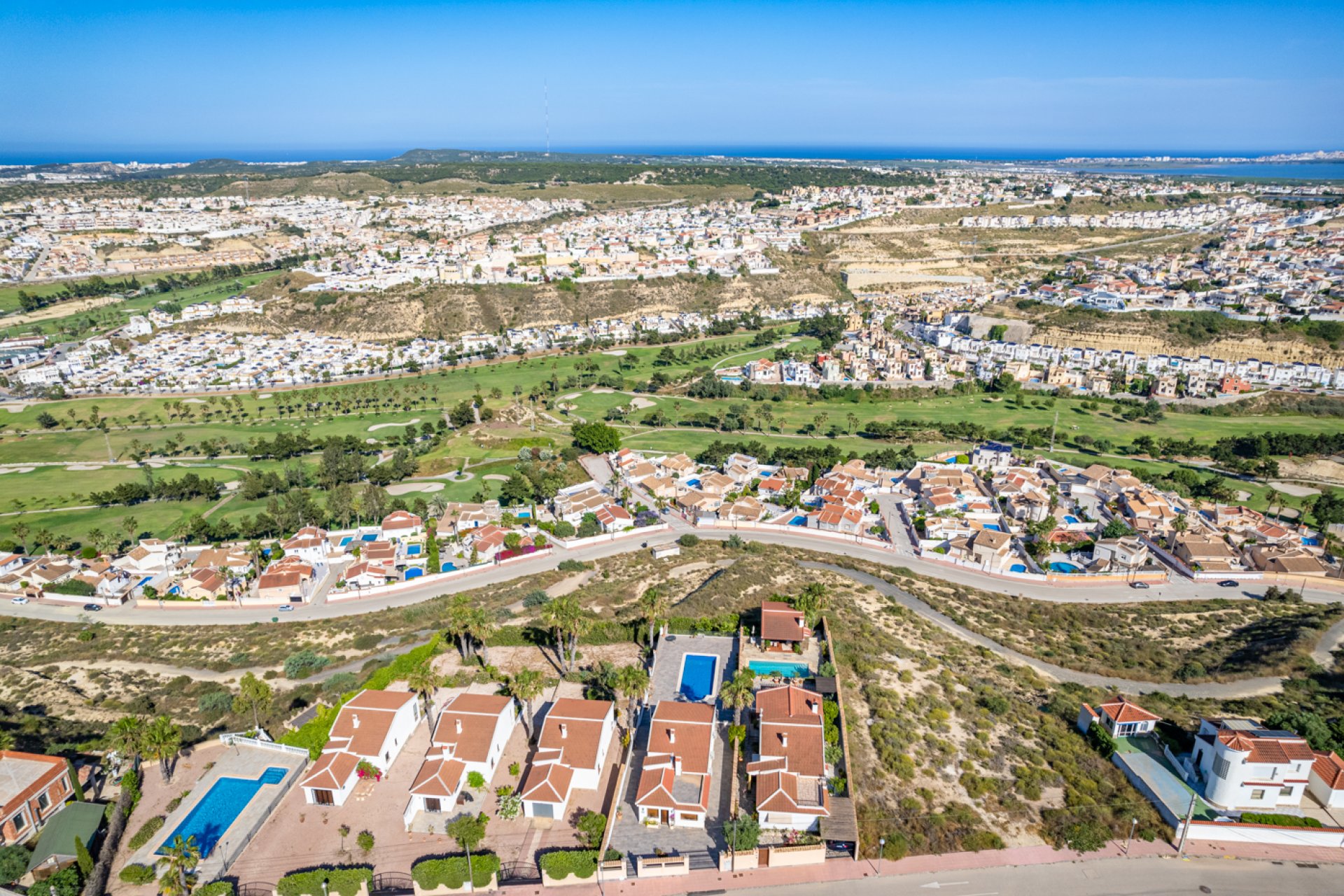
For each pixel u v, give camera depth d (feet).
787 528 598.75
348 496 628.69
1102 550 545.44
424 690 321.52
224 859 255.09
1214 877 249.34
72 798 283.18
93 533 593.01
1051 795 281.33
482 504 637.30
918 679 347.56
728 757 295.89
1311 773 279.90
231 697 364.99
